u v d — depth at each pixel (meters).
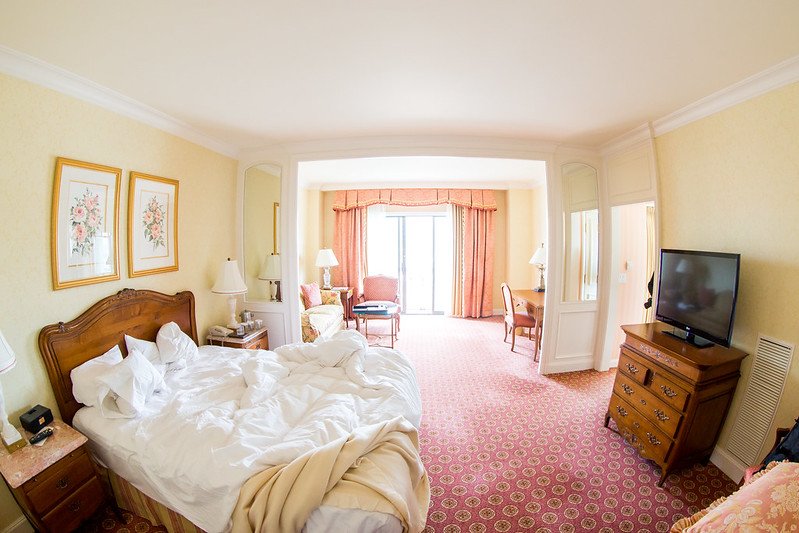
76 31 1.33
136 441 1.39
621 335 3.45
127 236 2.12
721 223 2.01
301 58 1.58
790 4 1.19
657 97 2.01
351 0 1.17
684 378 1.74
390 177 4.98
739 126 1.89
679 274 2.09
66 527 1.33
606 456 2.04
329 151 2.96
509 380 3.13
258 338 2.90
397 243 5.93
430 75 1.75
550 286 3.13
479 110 2.22
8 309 1.53
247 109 2.21
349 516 1.05
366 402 1.69
